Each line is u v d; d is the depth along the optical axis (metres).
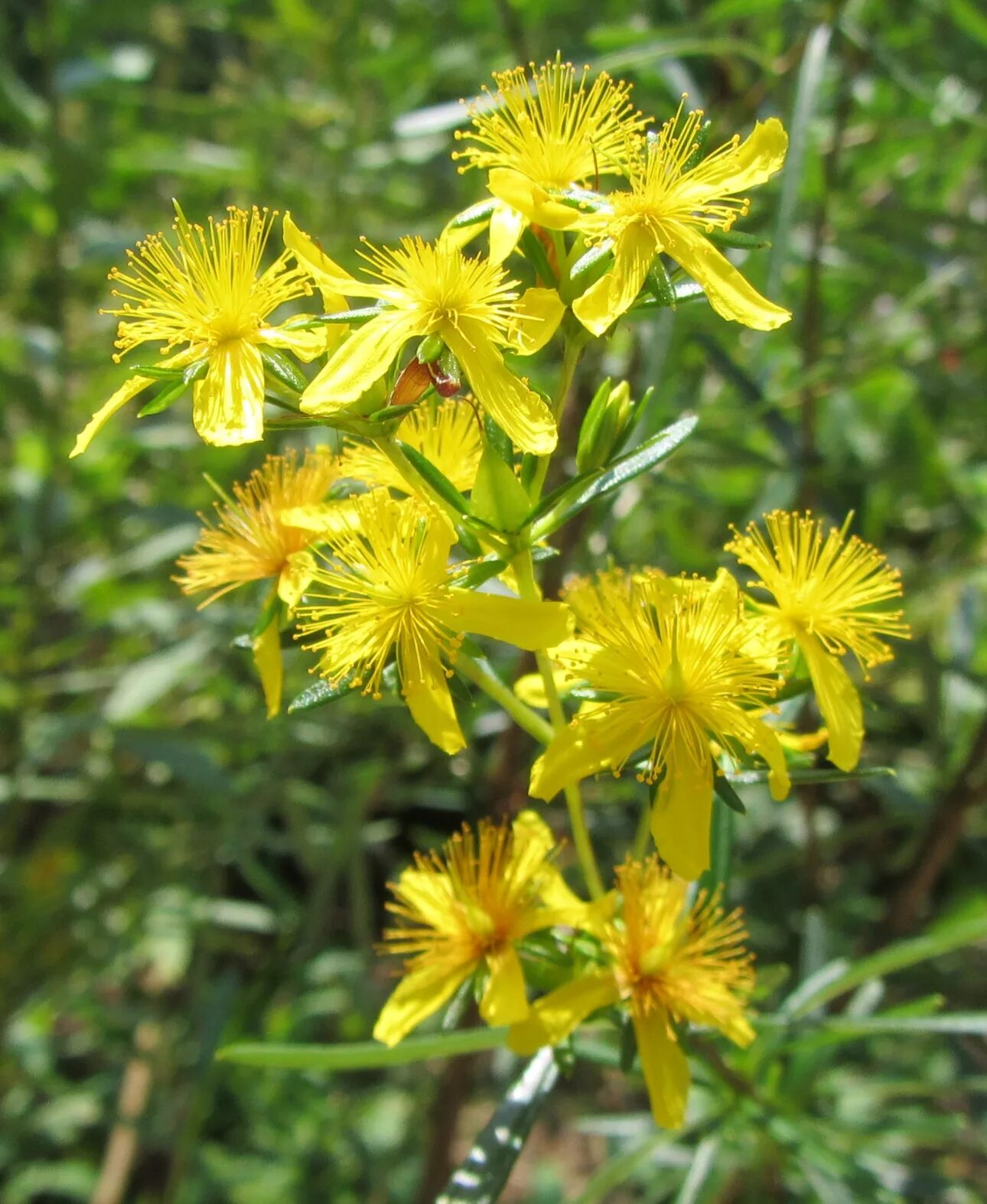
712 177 0.07
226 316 0.07
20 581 0.18
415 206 0.19
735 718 0.07
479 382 0.07
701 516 0.17
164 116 0.20
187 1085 0.19
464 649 0.07
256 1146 0.20
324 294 0.07
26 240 0.20
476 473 0.07
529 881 0.08
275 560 0.08
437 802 0.17
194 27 0.23
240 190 0.20
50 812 0.22
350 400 0.07
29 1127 0.19
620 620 0.07
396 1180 0.19
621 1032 0.08
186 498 0.18
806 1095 0.11
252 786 0.17
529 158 0.08
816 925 0.12
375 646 0.07
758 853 0.17
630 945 0.08
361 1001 0.17
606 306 0.07
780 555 0.08
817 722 0.14
